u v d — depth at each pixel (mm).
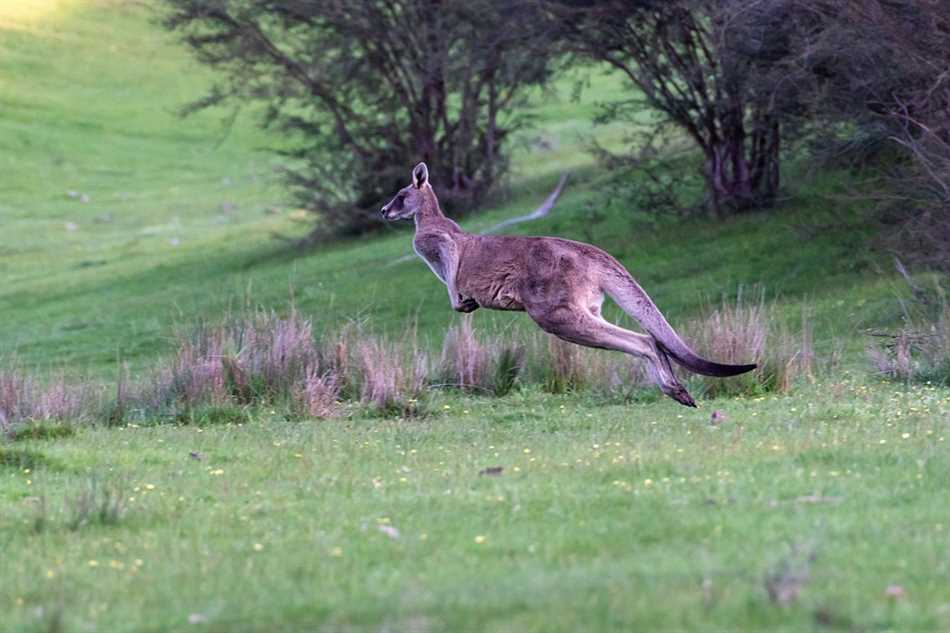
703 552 16391
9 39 168375
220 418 34938
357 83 89125
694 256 65500
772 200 69375
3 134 141375
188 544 18734
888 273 54719
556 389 37719
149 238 108688
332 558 17406
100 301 83438
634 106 77250
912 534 17016
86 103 154875
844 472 21281
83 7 183375
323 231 94375
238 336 39469
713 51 65375
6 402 36375
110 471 25516
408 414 34312
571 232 76438
